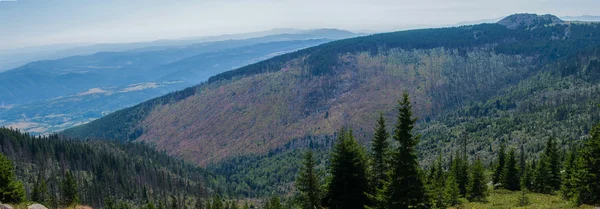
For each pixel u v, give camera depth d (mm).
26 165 171125
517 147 178000
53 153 193000
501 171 80750
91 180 172000
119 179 181875
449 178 61531
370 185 35688
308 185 38000
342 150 36031
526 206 44500
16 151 181125
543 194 63781
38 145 197625
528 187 70062
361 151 36844
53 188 124500
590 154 36656
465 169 69688
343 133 37719
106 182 168375
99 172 183625
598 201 35719
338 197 36156
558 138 175125
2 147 181000
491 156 174875
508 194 67562
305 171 38250
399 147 29328
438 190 42406
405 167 28766
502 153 82000
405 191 28953
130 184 183375
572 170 49344
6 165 43219
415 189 28734
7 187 42188
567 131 183125
